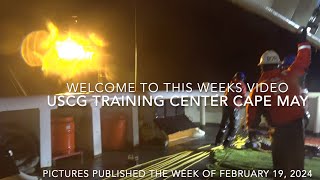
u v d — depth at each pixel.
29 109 6.04
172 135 8.38
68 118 6.61
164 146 7.75
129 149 7.70
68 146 6.57
